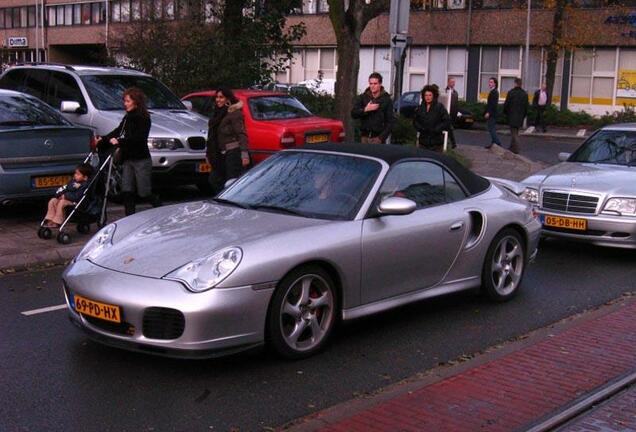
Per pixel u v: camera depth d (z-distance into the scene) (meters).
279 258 5.40
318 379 5.40
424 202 6.63
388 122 11.35
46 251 8.81
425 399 4.90
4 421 4.68
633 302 7.36
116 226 6.25
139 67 19.39
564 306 7.36
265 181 6.71
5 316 6.80
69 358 5.75
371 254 6.00
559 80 38.91
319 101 21.34
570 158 10.98
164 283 5.19
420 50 43.84
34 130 9.77
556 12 34.62
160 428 4.61
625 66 37.03
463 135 31.31
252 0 19.89
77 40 59.84
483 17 41.03
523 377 5.30
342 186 6.32
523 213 7.48
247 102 14.11
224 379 5.37
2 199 9.62
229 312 5.16
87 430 4.57
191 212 6.33
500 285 7.36
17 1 64.69
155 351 5.19
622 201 9.21
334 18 18.56
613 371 5.44
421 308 7.20
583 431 4.43
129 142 9.52
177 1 20.64
